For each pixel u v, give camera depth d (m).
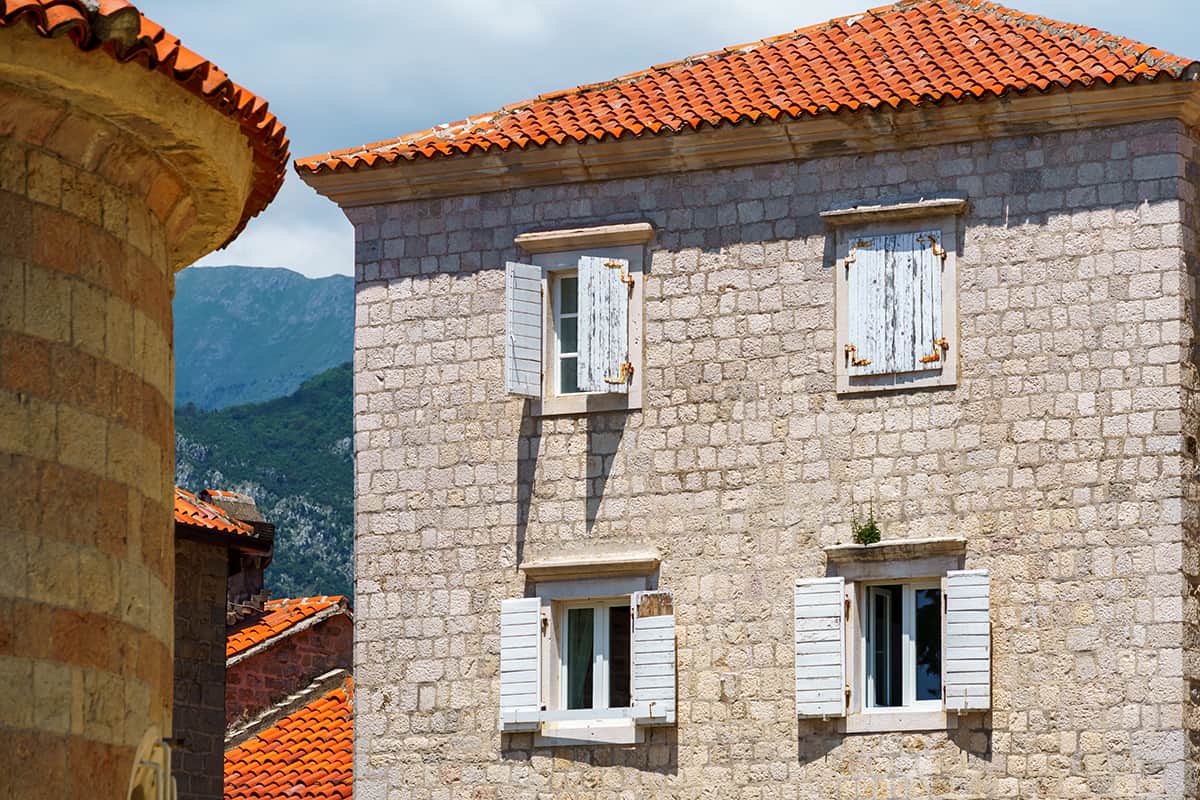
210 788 48.84
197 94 24.28
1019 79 40.81
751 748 41.09
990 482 40.41
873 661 40.91
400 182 44.50
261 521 56.88
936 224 41.38
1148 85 39.88
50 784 22.84
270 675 56.09
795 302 42.03
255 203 27.64
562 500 43.00
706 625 41.72
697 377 42.44
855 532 40.97
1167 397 39.69
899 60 43.34
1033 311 40.62
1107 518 39.72
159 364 25.33
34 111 23.33
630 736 41.84
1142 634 39.25
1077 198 40.66
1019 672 39.75
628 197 43.38
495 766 42.66
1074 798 39.12
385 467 44.28
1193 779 38.84
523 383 43.06
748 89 43.62
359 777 43.50
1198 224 40.69
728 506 41.97
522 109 45.66
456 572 43.50
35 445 23.19
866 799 40.22
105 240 24.33
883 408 41.28
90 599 23.53
